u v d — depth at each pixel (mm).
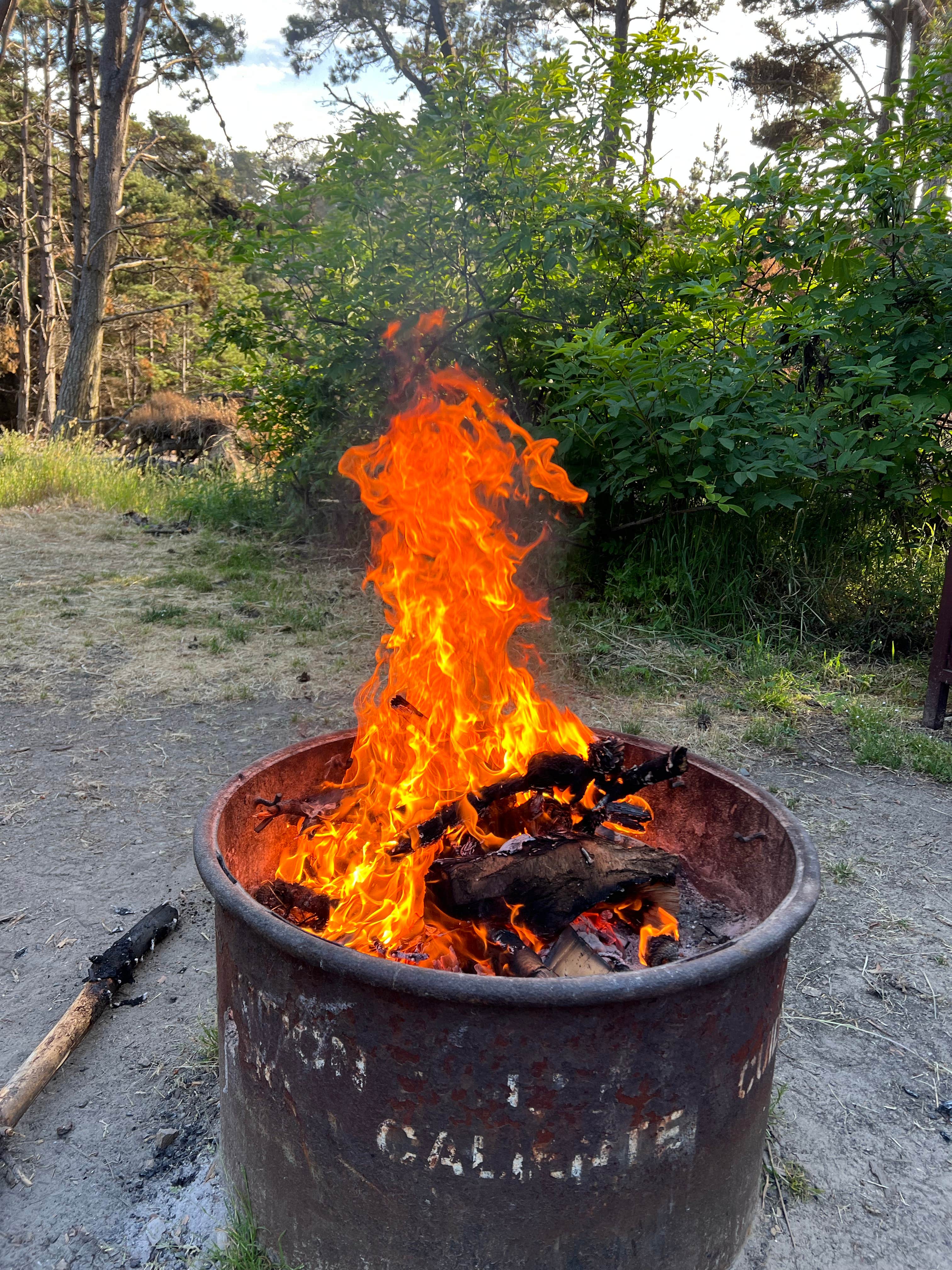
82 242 25484
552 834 2260
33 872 3562
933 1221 2154
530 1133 1584
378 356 7672
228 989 1890
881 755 4758
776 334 6738
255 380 9195
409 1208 1672
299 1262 1850
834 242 6414
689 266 7223
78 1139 2314
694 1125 1697
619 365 5926
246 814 2324
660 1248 1754
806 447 6098
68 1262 1975
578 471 6594
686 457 6410
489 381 7586
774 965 1771
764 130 18859
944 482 6543
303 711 5262
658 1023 1583
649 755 2619
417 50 16562
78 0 22969
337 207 7227
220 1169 2211
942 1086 2584
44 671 5773
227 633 6484
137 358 34156
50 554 8883
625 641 6305
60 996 2855
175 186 30750
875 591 6793
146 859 3691
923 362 6035
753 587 6770
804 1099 2521
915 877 3662
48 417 27438
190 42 19484
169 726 5035
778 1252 2057
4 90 27531
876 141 6551
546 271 7172
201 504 10633
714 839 2514
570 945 2043
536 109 6961
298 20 18422
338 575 8211
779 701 5406
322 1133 1711
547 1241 1658
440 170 6895
